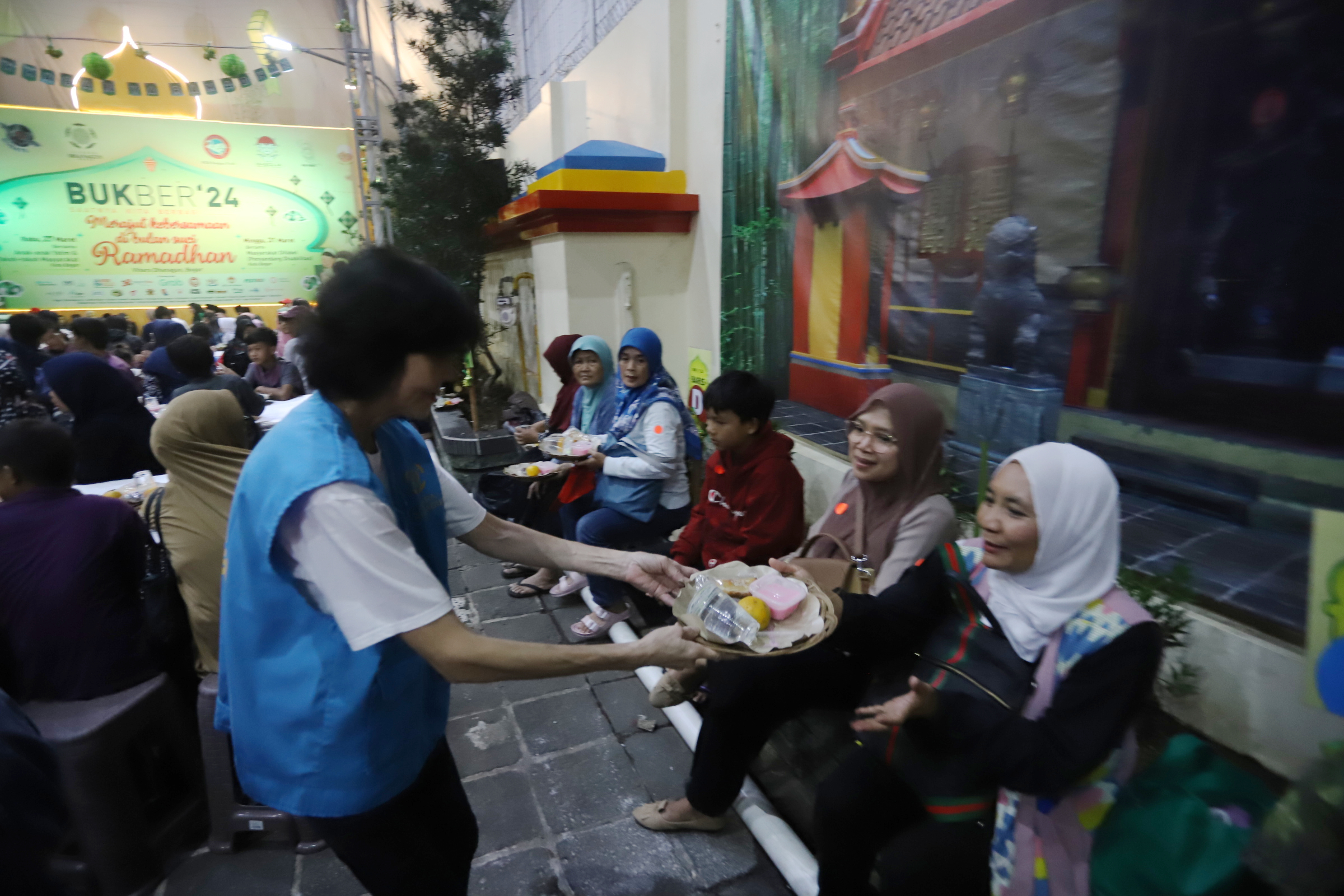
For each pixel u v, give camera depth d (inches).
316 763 39.3
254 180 473.4
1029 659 44.7
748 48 122.9
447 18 231.9
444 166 224.5
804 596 53.6
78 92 443.5
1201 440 53.6
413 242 234.5
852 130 95.9
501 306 229.5
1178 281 54.3
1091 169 60.7
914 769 47.6
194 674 77.5
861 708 48.8
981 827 47.2
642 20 168.6
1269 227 47.4
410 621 36.5
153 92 458.3
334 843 42.8
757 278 128.6
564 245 157.6
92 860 64.6
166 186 454.0
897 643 52.7
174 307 467.5
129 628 68.5
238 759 41.8
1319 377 45.6
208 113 476.4
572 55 248.2
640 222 158.6
